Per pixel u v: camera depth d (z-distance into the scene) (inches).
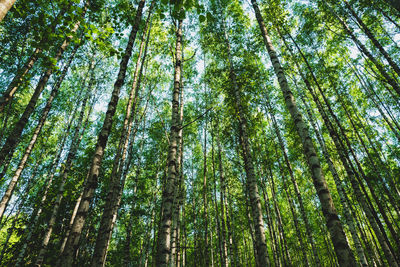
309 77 518.0
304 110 630.5
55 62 209.0
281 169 559.2
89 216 507.8
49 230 325.1
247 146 313.3
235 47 481.7
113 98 198.5
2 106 205.2
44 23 195.9
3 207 280.8
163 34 551.5
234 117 416.5
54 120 596.4
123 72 212.5
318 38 514.0
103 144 177.6
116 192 366.3
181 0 150.0
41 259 303.9
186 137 702.5
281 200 874.1
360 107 621.9
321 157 613.0
